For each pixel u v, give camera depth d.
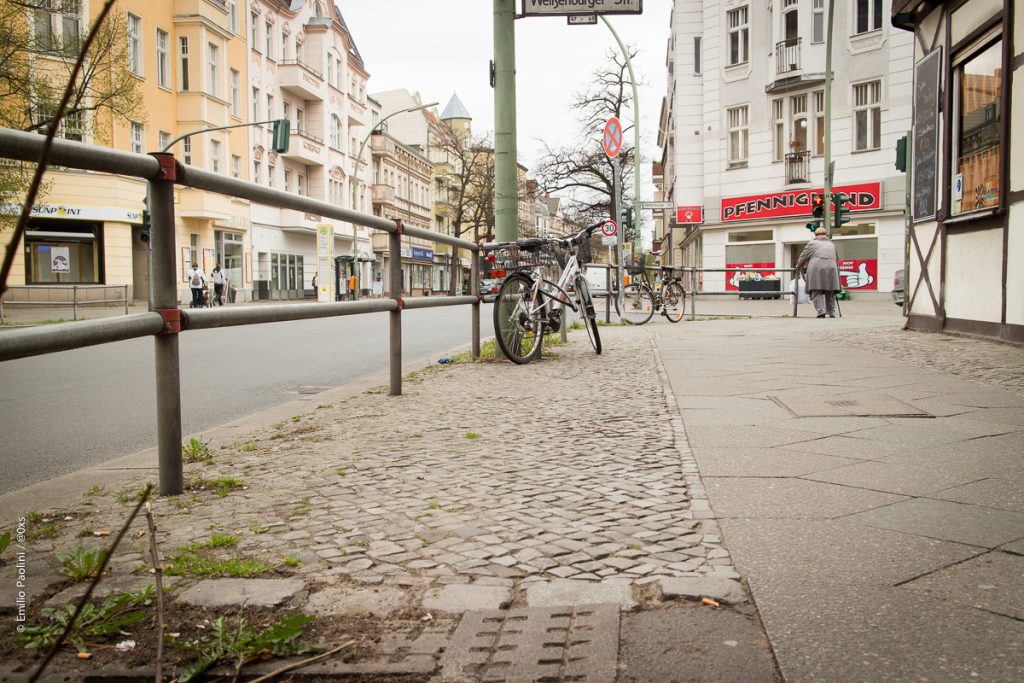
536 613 2.38
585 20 9.02
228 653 2.12
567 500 3.53
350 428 5.32
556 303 9.32
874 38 31.75
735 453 4.37
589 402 6.17
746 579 2.60
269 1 47.34
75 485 3.99
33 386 8.70
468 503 3.51
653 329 14.37
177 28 38.34
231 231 42.28
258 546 2.96
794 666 2.04
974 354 8.34
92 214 32.00
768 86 34.16
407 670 2.07
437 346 13.36
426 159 81.31
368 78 64.62
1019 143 8.52
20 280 30.56
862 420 5.18
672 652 2.13
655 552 2.86
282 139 24.91
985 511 3.28
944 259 10.72
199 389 8.40
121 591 2.50
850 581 2.57
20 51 17.95
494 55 9.05
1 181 15.99
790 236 34.28
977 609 2.36
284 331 17.91
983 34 9.34
